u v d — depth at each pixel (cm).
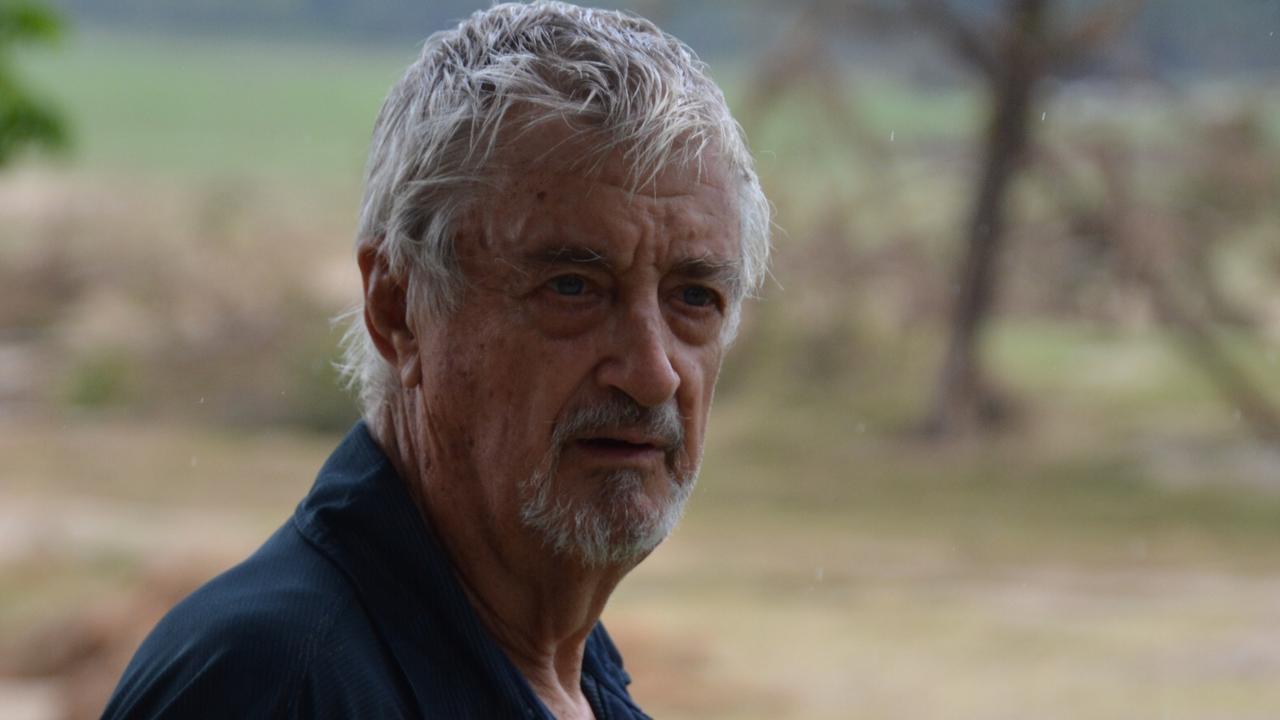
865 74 3412
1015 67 3002
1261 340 3050
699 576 1984
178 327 3366
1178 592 1966
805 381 3338
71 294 3566
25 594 1584
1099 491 2689
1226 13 3209
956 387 3127
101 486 2461
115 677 1111
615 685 254
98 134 6725
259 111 8106
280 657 193
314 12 12175
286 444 2959
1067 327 3462
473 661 208
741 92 3278
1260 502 2594
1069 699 1372
